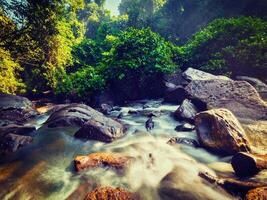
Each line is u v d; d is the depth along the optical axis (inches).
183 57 559.2
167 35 1275.8
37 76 598.5
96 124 263.4
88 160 191.6
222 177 171.0
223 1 957.2
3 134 256.7
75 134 267.6
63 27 569.9
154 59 478.9
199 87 340.2
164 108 385.4
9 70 467.5
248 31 518.0
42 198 157.1
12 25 483.2
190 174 179.9
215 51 532.4
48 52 565.0
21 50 505.4
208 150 220.4
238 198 144.6
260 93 372.2
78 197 156.6
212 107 304.7
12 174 187.9
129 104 469.4
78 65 769.6
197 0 1177.4
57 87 538.6
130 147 235.8
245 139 207.8
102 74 503.2
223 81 330.0
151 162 200.5
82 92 482.9
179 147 229.0
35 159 215.3
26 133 284.7
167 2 1412.4
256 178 155.4
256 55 465.4
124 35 517.3
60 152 229.9
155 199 153.4
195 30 1158.3
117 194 145.3
